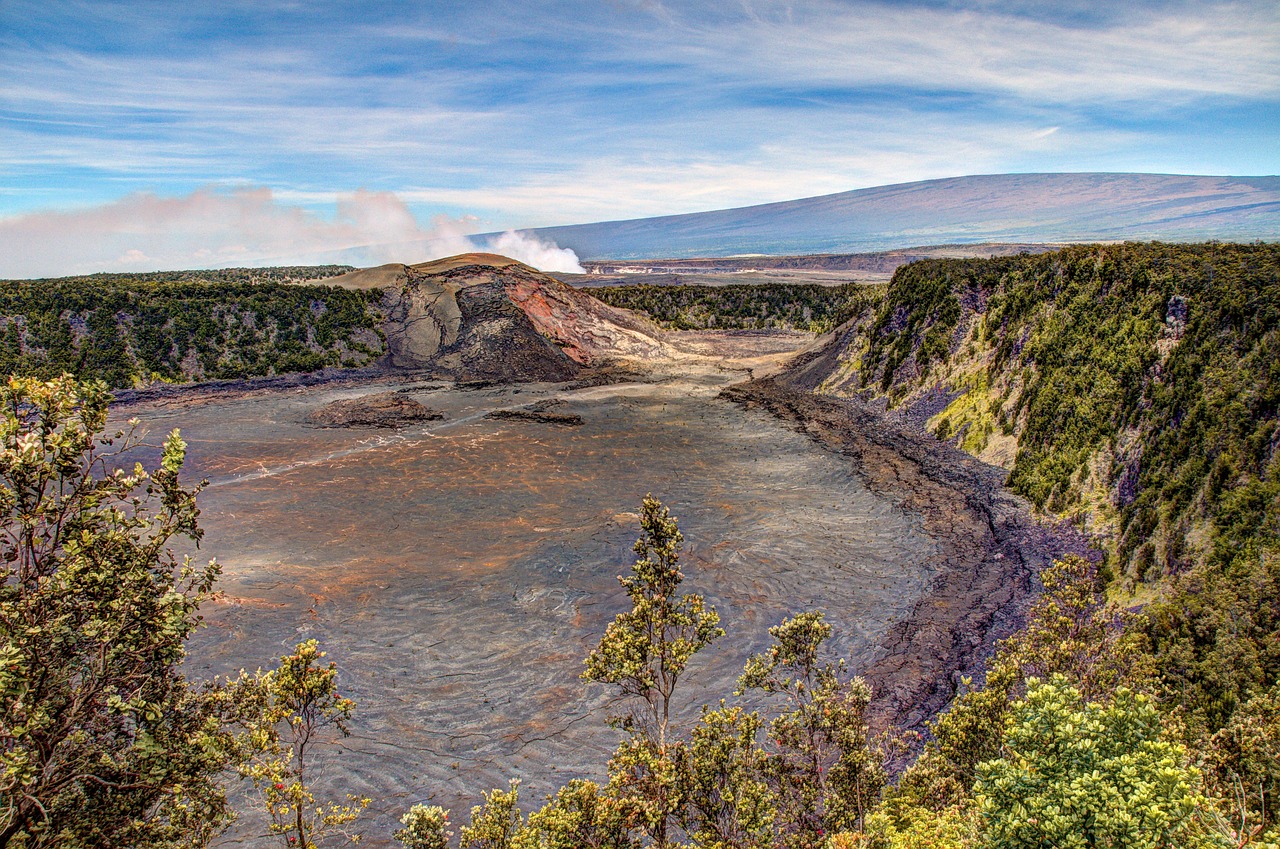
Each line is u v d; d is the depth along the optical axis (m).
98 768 7.80
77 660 7.65
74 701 7.54
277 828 11.90
